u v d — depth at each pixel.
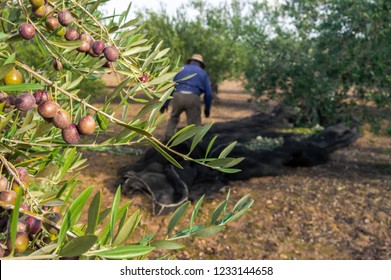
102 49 1.28
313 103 8.22
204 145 6.76
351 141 9.70
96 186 6.11
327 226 5.21
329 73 7.47
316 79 7.83
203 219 5.27
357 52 7.09
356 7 7.09
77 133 1.06
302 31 8.20
